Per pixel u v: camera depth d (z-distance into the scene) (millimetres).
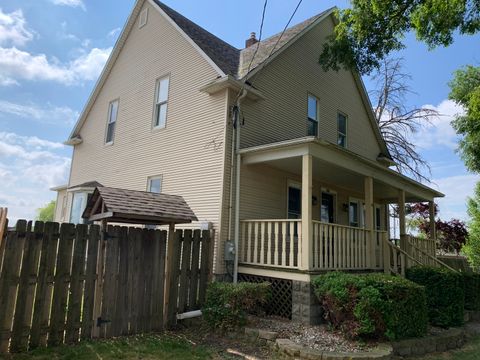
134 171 10844
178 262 6773
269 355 5250
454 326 7500
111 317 5703
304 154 7250
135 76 11750
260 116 9305
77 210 11844
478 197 16750
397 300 5828
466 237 17359
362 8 8297
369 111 14445
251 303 6281
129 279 6000
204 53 9430
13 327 4676
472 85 12477
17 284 4762
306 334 5836
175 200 6609
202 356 5055
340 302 5754
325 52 9820
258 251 8031
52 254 5145
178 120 9820
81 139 13500
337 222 12062
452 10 7430
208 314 6379
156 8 11422
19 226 4840
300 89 10945
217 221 8039
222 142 8461
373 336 5633
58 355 4680
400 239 10727
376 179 9570
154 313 6293
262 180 9109
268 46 11078
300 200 10445
